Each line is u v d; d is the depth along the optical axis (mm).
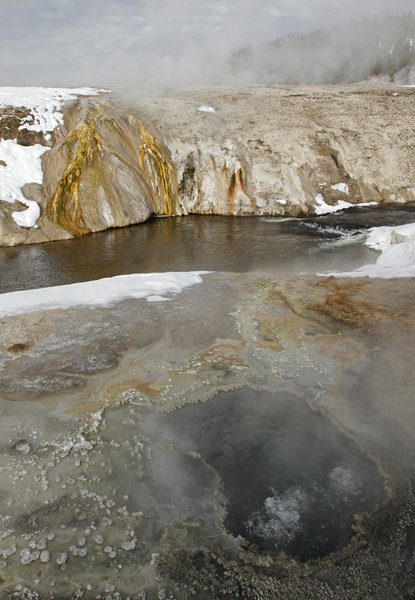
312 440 4488
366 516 3617
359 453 4281
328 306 7379
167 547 3404
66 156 16547
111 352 6215
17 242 14008
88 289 8695
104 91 23453
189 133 19203
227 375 5641
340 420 4742
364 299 7633
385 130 20203
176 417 4902
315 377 5520
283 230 15383
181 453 4371
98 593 3072
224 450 4398
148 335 6684
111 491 3900
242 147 18500
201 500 3816
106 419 4867
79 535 3494
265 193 17797
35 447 4434
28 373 5727
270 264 11883
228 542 3441
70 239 14773
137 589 3104
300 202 17578
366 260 11914
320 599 3014
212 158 18234
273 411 4953
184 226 16344
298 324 6902
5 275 11531
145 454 4352
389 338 6262
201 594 3068
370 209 17766
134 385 5469
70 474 4086
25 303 7938
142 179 17594
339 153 19094
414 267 9344
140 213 16766
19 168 15859
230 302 7918
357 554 3312
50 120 17938
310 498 3812
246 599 3033
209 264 12133
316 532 3508
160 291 8555
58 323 7094
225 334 6672
